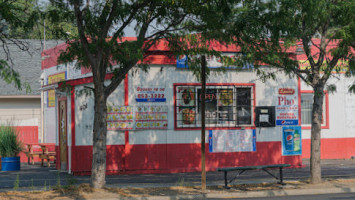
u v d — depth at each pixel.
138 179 16.19
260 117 18.98
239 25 13.78
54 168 20.59
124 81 17.73
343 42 14.27
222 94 18.64
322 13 13.61
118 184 14.89
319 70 15.03
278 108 19.22
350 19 13.83
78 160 17.36
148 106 17.92
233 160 18.66
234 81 18.78
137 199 12.63
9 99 27.81
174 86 18.17
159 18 13.91
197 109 18.41
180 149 18.17
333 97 23.09
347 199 12.52
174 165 18.08
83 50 13.74
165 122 18.03
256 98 19.00
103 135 13.58
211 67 18.28
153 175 17.31
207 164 18.42
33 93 27.97
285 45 14.32
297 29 14.25
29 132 25.94
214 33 14.02
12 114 27.81
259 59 14.72
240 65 15.22
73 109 17.36
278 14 13.84
